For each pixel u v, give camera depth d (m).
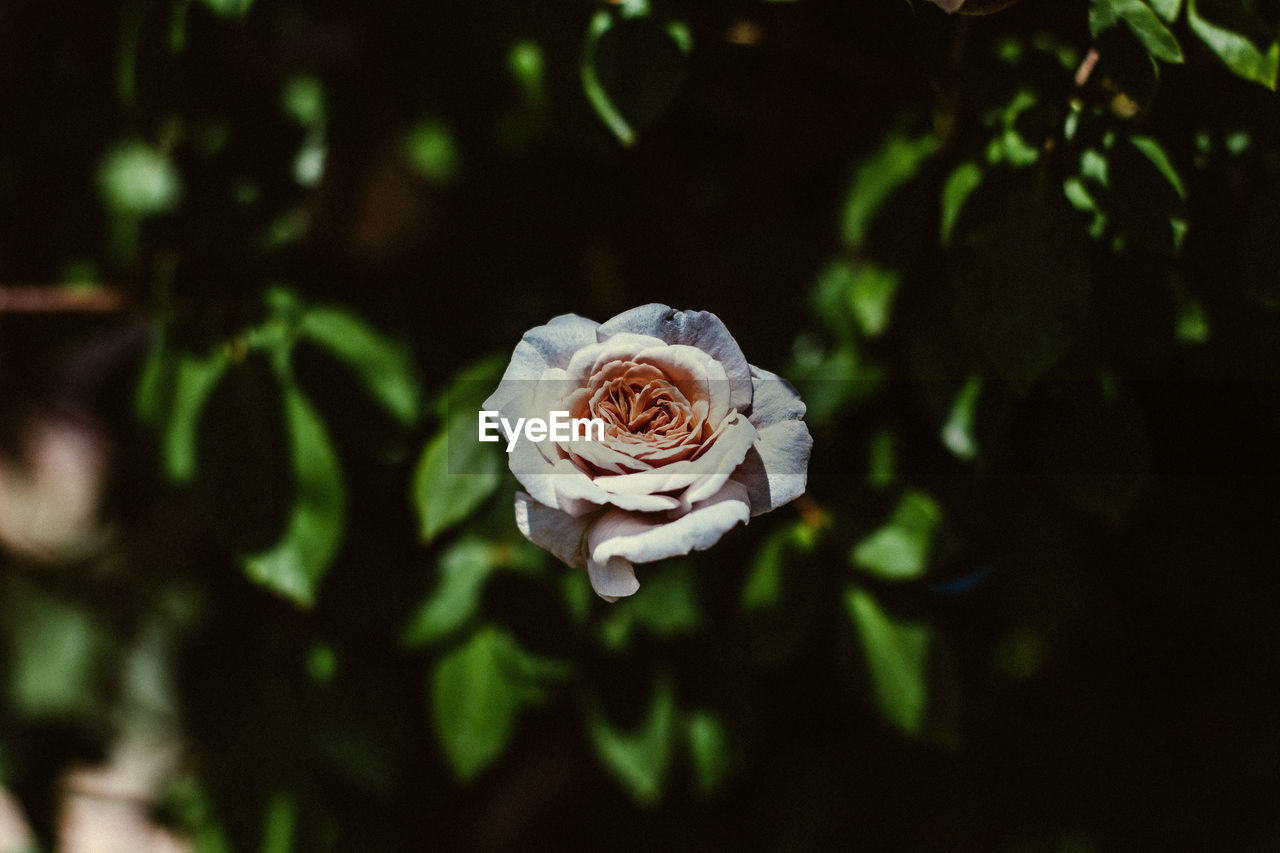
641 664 0.60
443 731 0.56
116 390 0.70
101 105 0.61
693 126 0.63
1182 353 0.56
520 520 0.44
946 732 0.54
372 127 0.63
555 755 0.72
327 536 0.55
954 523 0.57
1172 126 0.52
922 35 0.53
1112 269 0.53
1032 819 0.62
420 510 0.54
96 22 0.61
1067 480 0.53
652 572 0.59
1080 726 0.63
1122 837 0.61
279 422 0.55
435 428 0.61
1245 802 0.61
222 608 0.68
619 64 0.51
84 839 0.76
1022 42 0.52
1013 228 0.49
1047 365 0.49
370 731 0.60
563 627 0.57
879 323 0.55
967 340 0.53
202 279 0.58
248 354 0.56
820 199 0.63
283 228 0.60
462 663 0.57
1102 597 0.62
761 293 0.61
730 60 0.60
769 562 0.55
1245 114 0.51
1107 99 0.51
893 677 0.54
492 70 0.59
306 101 0.62
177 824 0.72
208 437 0.55
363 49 0.62
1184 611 0.62
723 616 0.59
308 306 0.58
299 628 0.60
